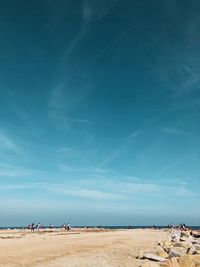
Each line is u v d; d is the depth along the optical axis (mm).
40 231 88625
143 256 32438
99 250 36188
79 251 35156
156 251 37469
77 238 53500
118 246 40625
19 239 51219
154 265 27547
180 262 29156
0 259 29312
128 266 28625
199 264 28328
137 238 55281
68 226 99562
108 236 59281
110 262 29625
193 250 36281
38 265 26766
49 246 39938
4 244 42156
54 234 69062
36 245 41125
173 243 45469
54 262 28141
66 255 32094
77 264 27703
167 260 30797
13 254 32500
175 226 121688
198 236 65812
